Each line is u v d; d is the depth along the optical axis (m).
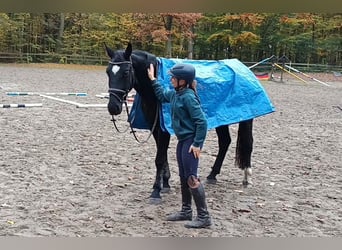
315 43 40.84
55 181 5.70
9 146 7.63
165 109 4.79
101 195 5.19
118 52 4.68
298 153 8.14
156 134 5.14
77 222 4.27
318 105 16.73
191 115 4.02
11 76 24.78
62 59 38.22
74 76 27.08
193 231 4.13
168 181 5.66
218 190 5.60
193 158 4.11
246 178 5.78
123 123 10.64
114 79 4.59
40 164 6.52
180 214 4.39
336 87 27.12
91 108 13.07
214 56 41.56
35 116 11.12
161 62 4.98
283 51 41.47
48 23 40.50
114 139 8.67
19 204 4.74
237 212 4.73
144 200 5.05
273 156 7.78
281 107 15.51
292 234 4.12
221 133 5.87
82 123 10.41
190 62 5.51
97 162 6.80
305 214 4.76
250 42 38.66
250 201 5.17
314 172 6.77
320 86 27.25
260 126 11.25
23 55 37.47
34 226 4.11
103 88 20.17
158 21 37.50
